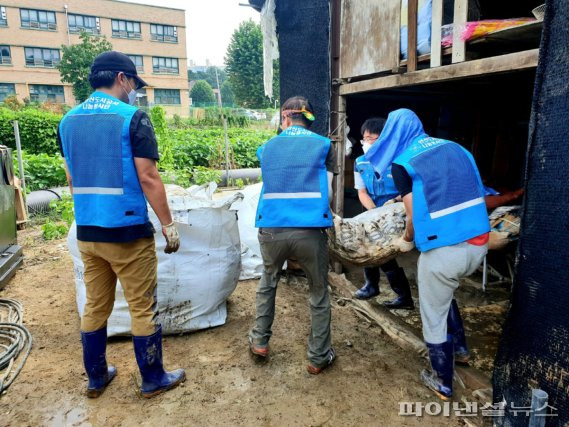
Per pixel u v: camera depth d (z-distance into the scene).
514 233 3.13
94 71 2.29
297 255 2.56
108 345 3.07
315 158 2.55
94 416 2.37
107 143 2.18
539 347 2.02
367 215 3.03
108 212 2.20
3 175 4.53
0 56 33.28
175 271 3.05
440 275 2.30
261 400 2.50
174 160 12.72
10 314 3.51
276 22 4.39
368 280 3.76
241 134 18.91
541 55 1.97
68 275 4.45
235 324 3.40
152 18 37.97
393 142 2.62
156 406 2.45
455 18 2.64
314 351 2.71
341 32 3.78
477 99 5.03
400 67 3.15
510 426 2.16
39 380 2.68
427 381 2.61
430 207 2.27
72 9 34.78
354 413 2.39
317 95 4.06
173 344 3.10
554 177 1.93
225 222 3.19
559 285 1.92
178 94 40.66
